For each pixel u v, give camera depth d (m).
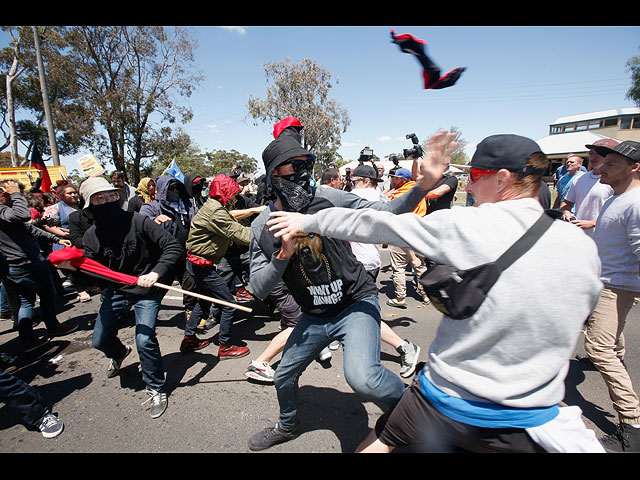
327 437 2.31
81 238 4.04
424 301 4.79
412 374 2.92
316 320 1.91
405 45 1.34
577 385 2.83
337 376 3.01
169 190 4.15
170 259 2.61
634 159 2.22
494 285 1.04
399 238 1.27
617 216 2.26
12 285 3.64
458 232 1.12
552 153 32.34
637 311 4.28
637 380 2.83
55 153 12.98
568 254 1.02
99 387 3.00
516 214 1.10
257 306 4.79
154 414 2.58
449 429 1.25
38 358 3.54
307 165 1.86
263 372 2.91
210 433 2.40
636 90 23.73
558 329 1.03
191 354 3.52
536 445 1.16
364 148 4.66
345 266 1.82
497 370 1.11
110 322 2.78
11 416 2.67
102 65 20.02
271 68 26.55
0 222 3.46
